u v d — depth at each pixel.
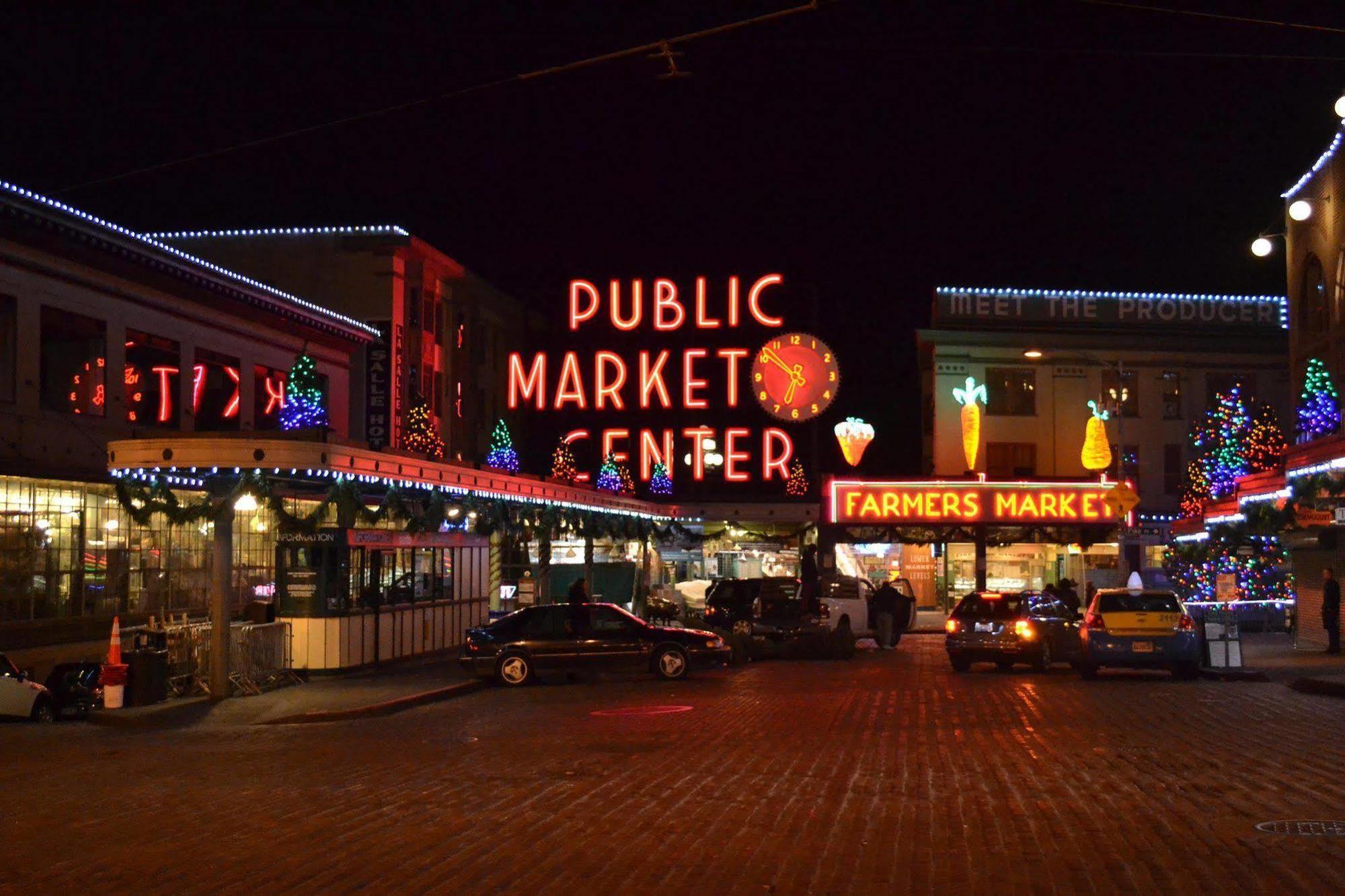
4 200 23.09
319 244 47.06
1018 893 7.87
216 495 21.50
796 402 59.97
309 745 16.14
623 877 8.40
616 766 13.46
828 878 8.30
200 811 11.11
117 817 10.91
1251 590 41.72
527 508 32.84
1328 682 21.58
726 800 11.23
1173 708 18.88
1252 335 56.91
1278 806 10.59
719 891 8.00
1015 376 56.28
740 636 30.03
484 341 57.72
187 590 28.42
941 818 10.27
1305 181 36.41
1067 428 56.03
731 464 60.03
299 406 23.70
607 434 60.50
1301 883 7.98
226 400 31.08
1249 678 24.56
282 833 10.06
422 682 24.00
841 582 36.97
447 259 50.94
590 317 61.72
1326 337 34.66
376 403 45.94
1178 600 24.84
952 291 56.75
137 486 21.14
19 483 23.55
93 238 25.58
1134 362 56.50
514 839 9.66
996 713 18.31
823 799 11.20
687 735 16.11
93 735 17.73
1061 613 28.53
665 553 56.28
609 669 25.30
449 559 30.73
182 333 29.31
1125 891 7.85
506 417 60.03
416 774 13.12
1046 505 46.56
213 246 47.50
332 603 24.59
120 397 26.91
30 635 23.45
